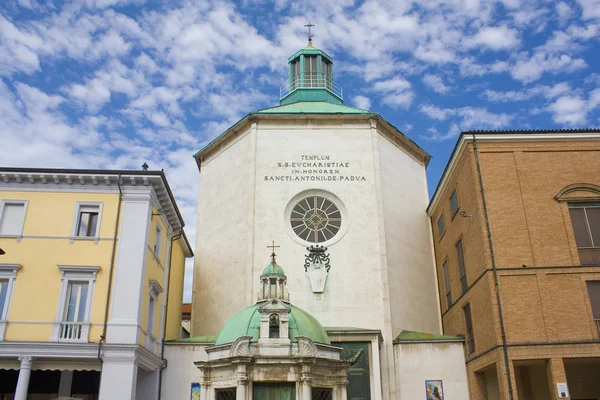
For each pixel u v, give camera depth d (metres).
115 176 29.12
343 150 37.56
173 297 36.88
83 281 27.77
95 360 26.50
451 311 34.97
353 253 34.88
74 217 28.83
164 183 30.48
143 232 28.69
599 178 28.28
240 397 21.94
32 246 28.08
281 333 23.45
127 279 27.69
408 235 38.25
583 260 26.98
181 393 31.11
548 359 25.39
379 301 33.69
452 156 31.92
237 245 35.94
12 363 26.52
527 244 27.31
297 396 22.12
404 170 40.22
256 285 33.84
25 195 29.09
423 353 31.91
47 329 26.55
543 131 29.03
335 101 43.59
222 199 38.72
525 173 28.58
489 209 28.02
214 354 24.14
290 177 36.69
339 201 36.44
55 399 22.16
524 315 26.11
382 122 38.81
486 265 27.12
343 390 24.28
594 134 28.78
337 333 30.95
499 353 25.66
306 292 33.91
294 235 35.31
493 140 29.23
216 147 41.00
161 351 31.64
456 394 30.95
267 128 37.97
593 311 26.12
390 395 31.06
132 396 25.78
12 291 27.08
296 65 45.78
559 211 27.80
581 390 29.89
